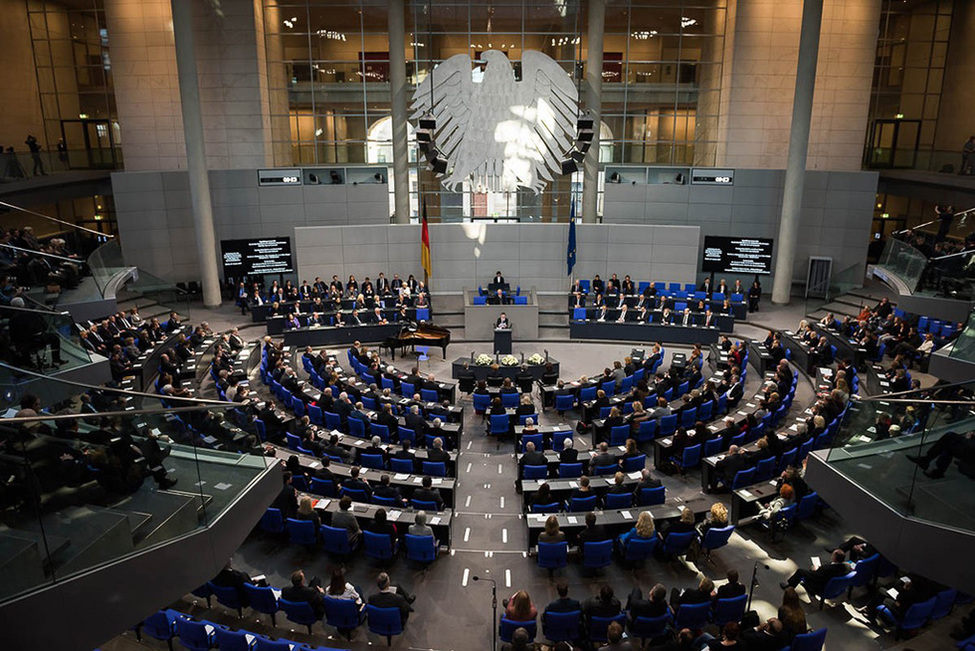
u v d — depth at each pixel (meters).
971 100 27.42
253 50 26.75
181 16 23.27
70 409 8.49
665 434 15.16
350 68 27.78
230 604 9.55
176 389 15.02
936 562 7.91
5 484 5.88
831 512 12.44
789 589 8.35
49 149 29.34
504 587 10.52
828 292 25.45
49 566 6.23
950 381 13.33
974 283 15.82
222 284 27.47
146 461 7.31
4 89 27.08
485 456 15.43
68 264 15.87
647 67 27.98
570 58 27.03
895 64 28.89
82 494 6.57
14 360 10.73
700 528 10.77
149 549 7.21
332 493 12.08
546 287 27.00
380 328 23.20
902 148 29.08
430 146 22.48
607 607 8.84
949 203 24.52
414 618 9.82
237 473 8.84
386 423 14.90
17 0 27.66
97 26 28.20
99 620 6.70
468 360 20.62
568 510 11.52
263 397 18.03
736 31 27.08
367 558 11.22
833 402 14.71
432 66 27.08
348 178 27.75
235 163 27.81
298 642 9.27
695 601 9.19
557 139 26.95
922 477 8.04
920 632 9.41
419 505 11.62
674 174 27.59
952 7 28.38
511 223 27.16
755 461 12.72
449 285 26.94
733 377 17.16
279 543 11.55
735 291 25.33
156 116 27.86
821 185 26.94
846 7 27.06
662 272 26.45
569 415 17.77
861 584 9.98
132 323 19.91
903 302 17.66
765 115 27.86
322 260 25.86
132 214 26.44
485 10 26.62
